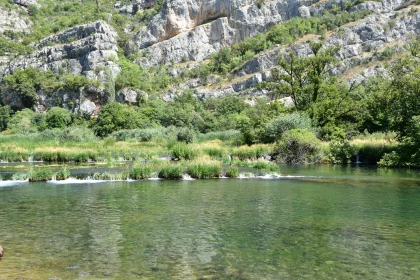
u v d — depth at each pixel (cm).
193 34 16975
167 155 4212
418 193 1911
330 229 1191
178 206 1565
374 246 1020
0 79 15812
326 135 4894
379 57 12038
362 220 1309
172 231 1166
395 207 1543
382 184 2262
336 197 1783
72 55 15725
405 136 3466
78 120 11650
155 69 16000
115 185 2244
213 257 929
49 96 13600
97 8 19825
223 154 3944
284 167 3547
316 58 5588
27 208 1528
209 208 1525
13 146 4903
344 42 13312
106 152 4400
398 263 890
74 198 1769
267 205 1584
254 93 12812
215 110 11775
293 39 14425
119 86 13875
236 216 1373
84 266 862
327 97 5494
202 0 17600
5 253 953
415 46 3719
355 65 12219
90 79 13900
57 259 910
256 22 16562
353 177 2638
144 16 18575
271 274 820
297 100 5822
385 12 14375
